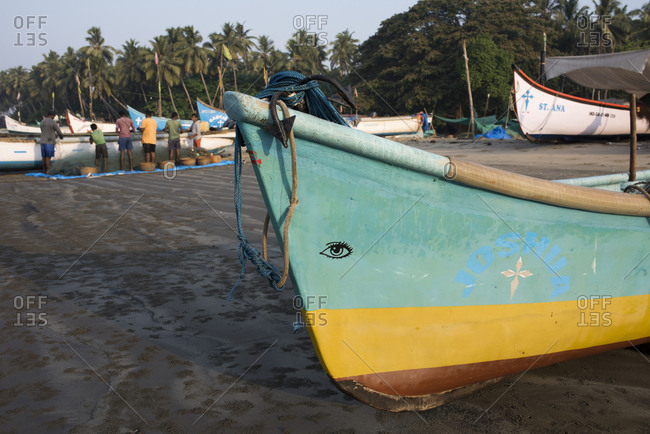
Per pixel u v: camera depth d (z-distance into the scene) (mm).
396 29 53219
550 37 49719
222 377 2979
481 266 2664
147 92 73500
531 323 2816
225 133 19156
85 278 4879
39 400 2736
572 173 11367
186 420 2541
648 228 3027
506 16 49281
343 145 2305
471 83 43844
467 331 2693
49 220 7816
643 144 19672
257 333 3578
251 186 10727
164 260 5434
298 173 2330
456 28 48656
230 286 4555
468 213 2570
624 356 3258
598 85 5004
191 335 3557
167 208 8484
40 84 87750
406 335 2604
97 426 2492
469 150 21422
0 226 7445
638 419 2504
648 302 3145
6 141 14758
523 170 12266
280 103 2238
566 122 20516
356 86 51062
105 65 70312
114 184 12133
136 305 4141
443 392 2762
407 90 48781
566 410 2609
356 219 2439
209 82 68688
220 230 6719
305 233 2395
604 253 2924
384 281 2535
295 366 3105
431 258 2580
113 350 3336
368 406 2678
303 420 2541
